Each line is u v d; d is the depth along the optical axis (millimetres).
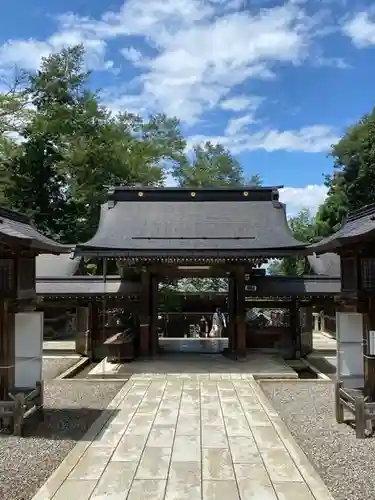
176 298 24812
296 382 14117
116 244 17188
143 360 17672
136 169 36156
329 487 6340
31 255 10242
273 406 11055
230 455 7582
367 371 9195
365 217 10148
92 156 32750
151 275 18641
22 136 33594
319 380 14305
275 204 19797
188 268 18281
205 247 16828
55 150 33031
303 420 9727
